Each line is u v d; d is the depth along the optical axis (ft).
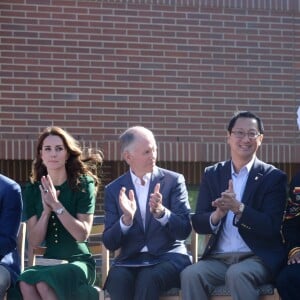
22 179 60.23
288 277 41.86
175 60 61.31
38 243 44.62
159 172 45.47
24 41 59.82
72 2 60.29
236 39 62.13
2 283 42.63
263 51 62.44
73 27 60.23
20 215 44.78
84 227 44.83
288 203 44.62
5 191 44.52
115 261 45.09
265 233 42.83
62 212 44.16
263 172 44.68
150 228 44.29
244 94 62.13
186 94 61.36
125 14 60.85
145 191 44.91
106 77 60.54
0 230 44.06
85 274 44.27
